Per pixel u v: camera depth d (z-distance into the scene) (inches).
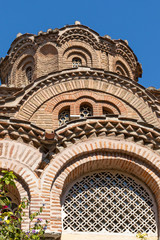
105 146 600.1
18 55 904.3
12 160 572.4
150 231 582.6
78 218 576.7
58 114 686.5
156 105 713.6
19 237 448.5
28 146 585.9
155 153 607.2
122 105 703.7
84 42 868.0
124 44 909.8
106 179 609.9
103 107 704.4
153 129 620.1
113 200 599.8
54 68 828.6
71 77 717.9
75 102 699.4
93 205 586.2
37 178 565.6
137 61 951.6
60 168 579.5
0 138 584.7
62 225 567.2
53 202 557.9
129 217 586.9
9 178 448.1
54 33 862.5
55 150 590.9
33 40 880.3
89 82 717.9
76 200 585.9
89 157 596.4
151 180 599.8
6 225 469.4
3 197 465.7
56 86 705.6
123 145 604.4
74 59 863.1
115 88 717.9
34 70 845.8
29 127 589.0
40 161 577.9
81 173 606.2
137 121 617.9
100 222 577.3
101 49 872.3
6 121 586.9
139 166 600.4
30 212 541.3
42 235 504.7
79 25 875.4
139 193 604.7
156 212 594.6
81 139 603.2
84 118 610.5
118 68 898.7
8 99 679.1
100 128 611.8
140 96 716.0
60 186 570.9
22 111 668.7
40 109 678.5
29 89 694.5
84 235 565.0
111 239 567.5
